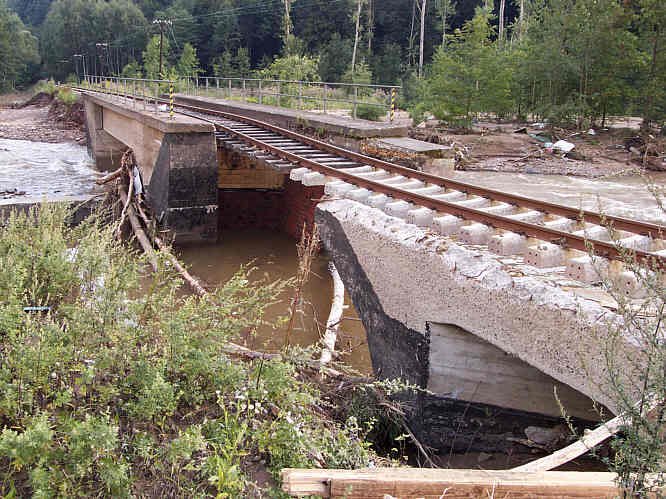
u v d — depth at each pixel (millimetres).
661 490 2783
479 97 28047
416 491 3117
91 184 26469
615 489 3082
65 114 53531
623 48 27453
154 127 17281
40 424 2877
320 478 3139
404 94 47031
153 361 3889
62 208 5559
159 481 3236
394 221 7383
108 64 130500
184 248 15797
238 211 18953
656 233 6535
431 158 14172
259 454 3652
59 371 3580
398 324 7035
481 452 6367
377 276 7434
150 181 18094
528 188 17000
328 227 8539
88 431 3020
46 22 144125
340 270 8344
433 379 6477
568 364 4766
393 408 6062
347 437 4148
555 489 3105
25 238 4773
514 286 5340
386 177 11875
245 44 113375
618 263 5547
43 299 4355
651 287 3500
